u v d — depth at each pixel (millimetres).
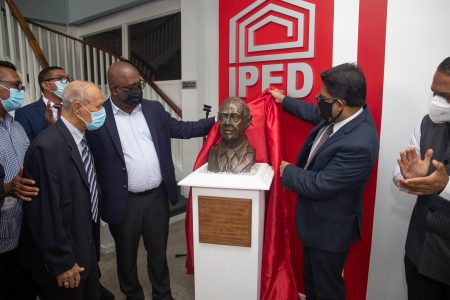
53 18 4297
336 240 1309
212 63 2180
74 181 1212
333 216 1307
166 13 3406
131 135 1611
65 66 4047
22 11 3986
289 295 1672
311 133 1504
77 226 1227
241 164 1521
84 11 4152
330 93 1232
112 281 2158
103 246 2521
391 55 1499
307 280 1535
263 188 1358
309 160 1395
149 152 1648
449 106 1029
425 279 1194
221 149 1566
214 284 1539
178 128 1801
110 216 1579
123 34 3904
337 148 1238
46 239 1130
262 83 1866
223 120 1461
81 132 1274
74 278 1190
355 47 1574
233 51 1953
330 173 1222
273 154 1664
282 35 1764
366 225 1672
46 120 1671
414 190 1007
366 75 1566
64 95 1215
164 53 3582
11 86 1365
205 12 2184
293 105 1654
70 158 1199
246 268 1484
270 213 1630
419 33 1427
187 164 3076
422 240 1164
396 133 1533
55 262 1143
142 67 3855
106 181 1564
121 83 1479
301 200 1422
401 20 1458
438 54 1397
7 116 1417
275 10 1755
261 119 1730
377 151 1242
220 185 1403
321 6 1631
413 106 1477
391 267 1638
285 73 1788
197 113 2697
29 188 1109
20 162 1393
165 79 3633
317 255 1365
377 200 1630
